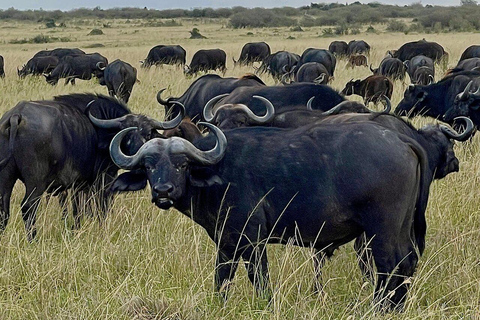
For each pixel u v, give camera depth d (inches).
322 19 7509.8
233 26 7249.0
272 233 390.6
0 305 379.6
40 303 389.7
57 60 2114.9
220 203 385.4
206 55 2220.7
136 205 546.0
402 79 1681.8
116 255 456.8
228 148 386.9
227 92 799.1
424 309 382.0
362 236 430.3
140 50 3083.2
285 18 7544.3
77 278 423.8
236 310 390.9
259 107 680.4
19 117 490.0
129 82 1421.0
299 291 384.5
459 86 798.5
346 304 400.2
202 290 409.7
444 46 2719.0
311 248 380.8
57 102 537.0
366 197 366.9
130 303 374.9
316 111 540.7
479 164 592.4
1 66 2043.6
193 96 842.8
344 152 370.9
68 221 569.6
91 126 545.3
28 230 500.7
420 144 419.8
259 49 2492.6
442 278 421.4
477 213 513.3
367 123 381.7
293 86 676.1
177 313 370.3
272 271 431.5
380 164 364.5
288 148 381.7
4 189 498.0
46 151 499.5
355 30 5339.6
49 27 7445.9
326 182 371.9
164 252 454.6
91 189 554.3
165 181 354.6
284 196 378.3
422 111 836.0
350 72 1982.0
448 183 567.8
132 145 523.5
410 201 374.9
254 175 380.8
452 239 446.6
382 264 374.3
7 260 437.7
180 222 494.6
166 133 570.6
